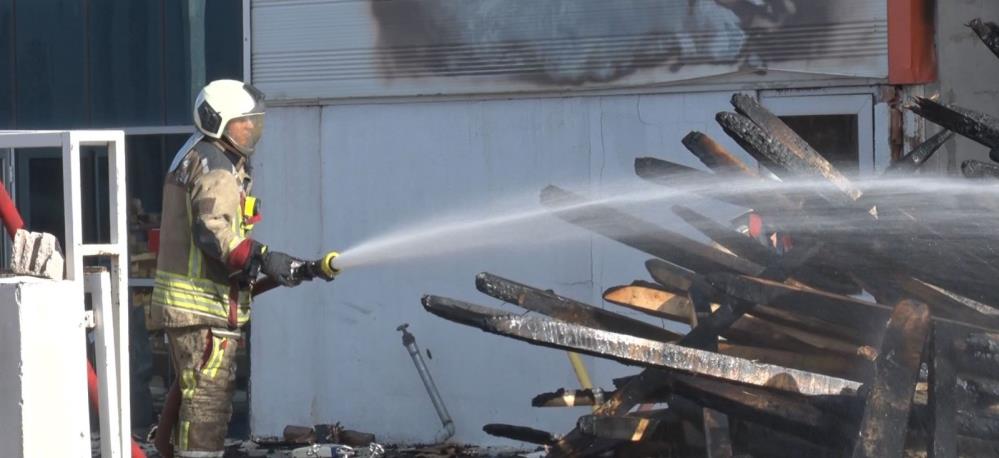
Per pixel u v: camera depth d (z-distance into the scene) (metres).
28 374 6.72
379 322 16.14
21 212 17.89
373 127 16.22
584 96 15.31
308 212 16.53
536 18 15.41
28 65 18.09
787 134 8.98
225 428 9.89
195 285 9.74
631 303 9.36
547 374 15.41
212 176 9.59
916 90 14.16
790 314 8.26
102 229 17.62
